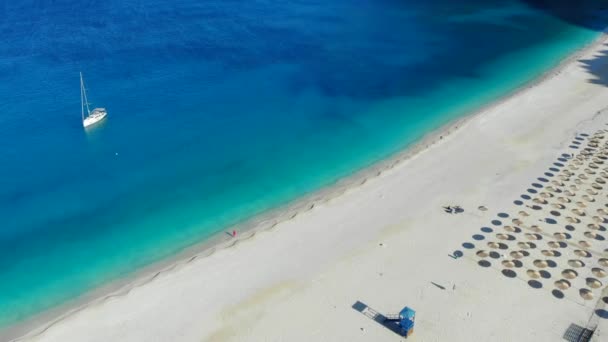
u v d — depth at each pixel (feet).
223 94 267.59
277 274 149.69
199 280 148.66
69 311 142.31
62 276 155.74
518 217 167.73
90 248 166.81
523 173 191.72
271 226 171.01
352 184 193.26
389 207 177.17
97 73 291.58
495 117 234.99
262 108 253.65
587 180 185.47
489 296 138.82
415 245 158.40
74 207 185.88
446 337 127.65
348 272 149.07
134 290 145.69
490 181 188.24
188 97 264.31
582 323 130.21
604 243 155.63
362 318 133.80
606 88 259.80
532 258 150.41
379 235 163.73
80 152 218.38
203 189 194.90
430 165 200.75
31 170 206.28
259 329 131.75
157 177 202.08
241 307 138.51
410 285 143.43
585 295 137.49
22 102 258.37
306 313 135.95
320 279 146.92
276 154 216.13
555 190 180.24
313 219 173.17
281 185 196.65
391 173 197.16
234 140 226.58
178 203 187.62
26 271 157.79
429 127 234.38
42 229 175.42
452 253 154.10
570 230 161.07
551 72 285.84
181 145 222.89
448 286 142.51
